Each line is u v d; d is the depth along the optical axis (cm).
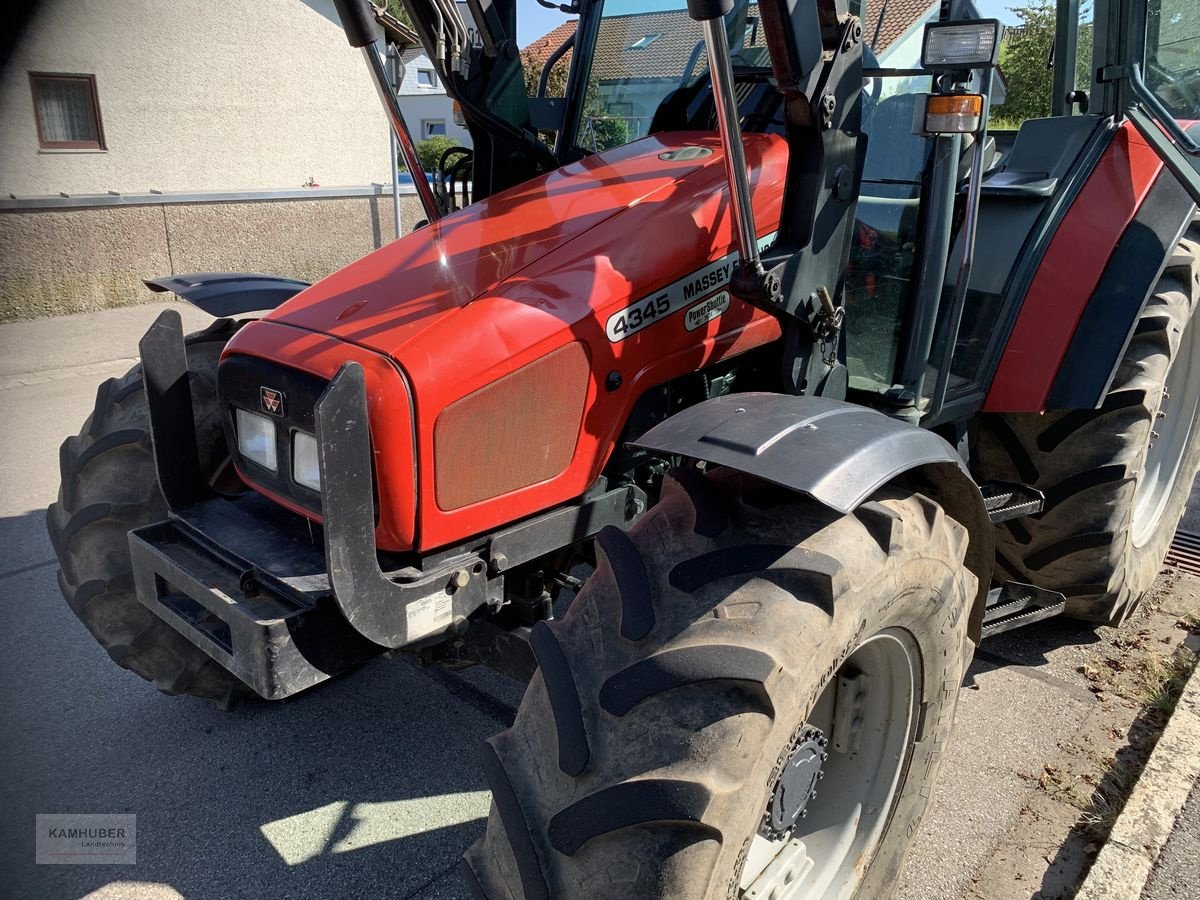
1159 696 309
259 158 1236
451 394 184
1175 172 280
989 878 241
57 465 498
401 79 249
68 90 1067
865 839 212
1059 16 314
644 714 154
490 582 200
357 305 204
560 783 157
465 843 248
